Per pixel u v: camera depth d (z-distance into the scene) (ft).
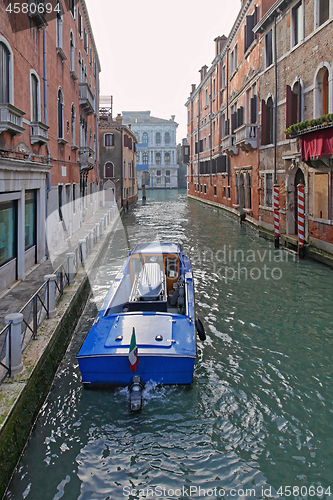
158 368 14.62
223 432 13.30
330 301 25.73
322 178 35.65
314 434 13.21
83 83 54.24
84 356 14.57
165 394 14.97
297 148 40.86
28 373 13.82
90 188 67.97
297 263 36.22
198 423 13.73
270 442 12.85
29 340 16.26
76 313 22.80
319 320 22.71
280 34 45.68
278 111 47.44
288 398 15.20
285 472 11.66
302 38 39.32
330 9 33.27
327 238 35.24
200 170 122.93
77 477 11.44
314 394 15.48
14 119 24.67
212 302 25.85
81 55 56.44
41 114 33.09
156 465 11.91
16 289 24.31
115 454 12.34
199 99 121.80
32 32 30.27
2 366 14.49
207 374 16.90
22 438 12.35
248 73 60.80
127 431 13.34
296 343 19.90
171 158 242.37
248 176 65.62
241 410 14.46
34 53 30.81
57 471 11.64
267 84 51.31
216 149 97.50
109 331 16.25
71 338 20.66
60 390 15.69
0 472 10.53
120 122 105.70
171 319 17.28
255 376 16.78
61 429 13.41
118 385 15.01
